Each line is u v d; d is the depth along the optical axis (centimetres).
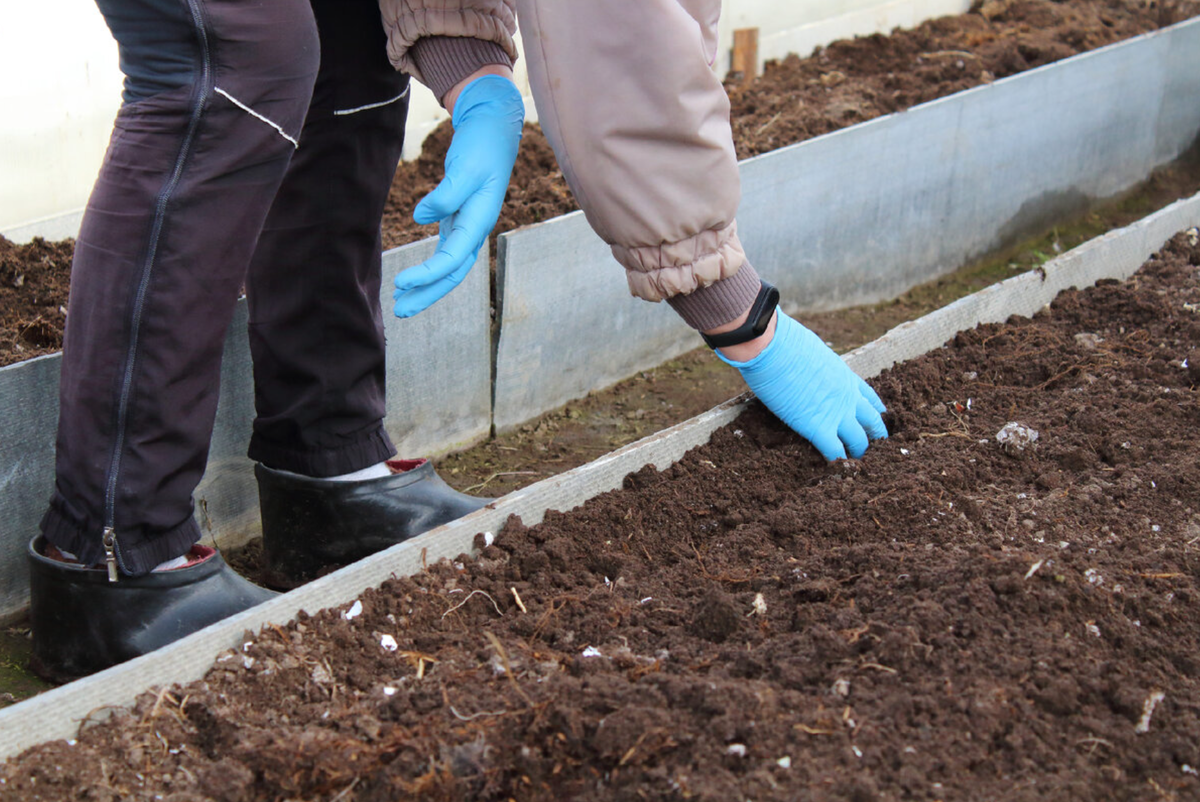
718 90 179
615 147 175
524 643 184
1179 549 206
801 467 247
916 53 543
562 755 157
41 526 192
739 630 185
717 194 186
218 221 171
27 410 216
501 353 303
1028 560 187
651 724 154
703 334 220
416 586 199
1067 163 462
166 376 176
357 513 228
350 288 217
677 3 172
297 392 223
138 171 166
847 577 196
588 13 165
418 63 204
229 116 166
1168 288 335
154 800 153
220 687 173
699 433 253
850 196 383
